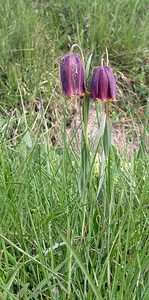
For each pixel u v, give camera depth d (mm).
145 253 382
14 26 940
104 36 951
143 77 914
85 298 361
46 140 543
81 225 435
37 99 820
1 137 569
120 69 935
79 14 1024
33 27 946
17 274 371
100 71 391
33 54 889
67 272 367
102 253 404
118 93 888
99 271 387
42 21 989
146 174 492
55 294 360
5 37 899
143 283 374
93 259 383
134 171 509
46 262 387
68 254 362
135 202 470
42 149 534
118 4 1010
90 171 412
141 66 937
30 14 974
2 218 425
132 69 931
